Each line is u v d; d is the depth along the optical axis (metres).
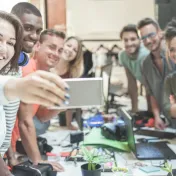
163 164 1.52
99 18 4.75
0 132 1.02
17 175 1.11
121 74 4.25
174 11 3.71
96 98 0.64
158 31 2.46
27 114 1.53
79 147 1.84
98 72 3.59
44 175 1.17
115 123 2.07
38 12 1.60
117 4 4.73
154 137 2.07
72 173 1.43
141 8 4.73
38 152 1.57
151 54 2.49
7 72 1.02
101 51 4.37
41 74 0.55
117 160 1.61
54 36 1.85
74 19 4.64
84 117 2.67
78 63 2.46
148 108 2.82
